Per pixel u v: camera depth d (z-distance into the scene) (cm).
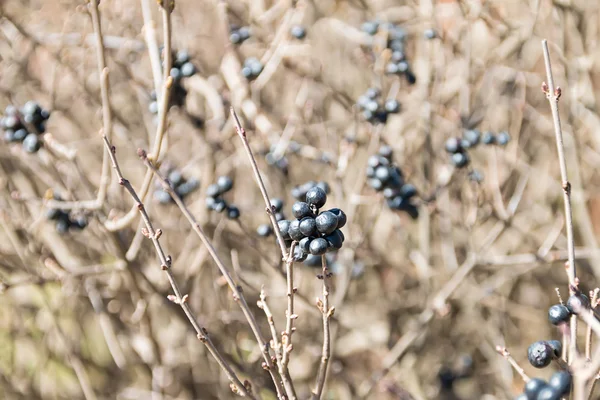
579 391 50
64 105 101
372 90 80
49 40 89
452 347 108
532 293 113
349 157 85
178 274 89
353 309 102
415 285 109
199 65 91
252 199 97
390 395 94
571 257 54
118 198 84
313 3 106
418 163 101
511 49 98
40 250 82
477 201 86
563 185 54
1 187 85
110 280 92
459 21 102
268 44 94
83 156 103
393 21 106
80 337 97
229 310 90
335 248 54
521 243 107
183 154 98
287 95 107
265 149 89
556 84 106
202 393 94
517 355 106
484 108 102
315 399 56
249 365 75
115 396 96
